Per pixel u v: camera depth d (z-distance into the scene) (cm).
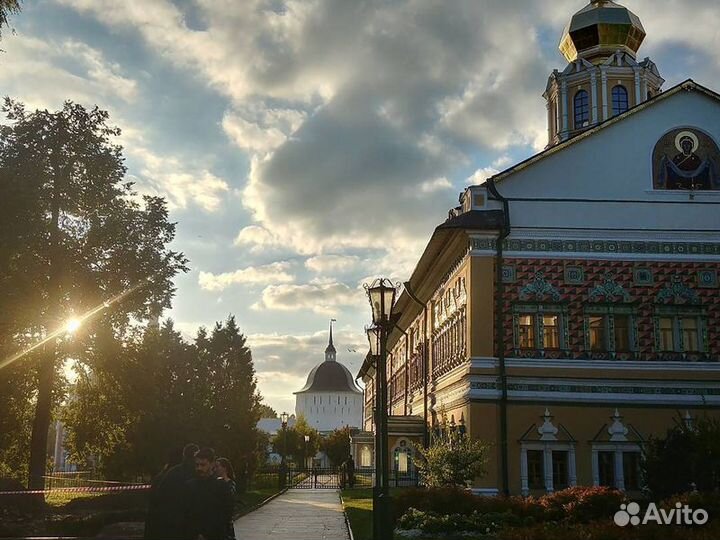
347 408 15125
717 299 3133
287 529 2397
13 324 2947
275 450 9525
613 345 3072
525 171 3203
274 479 5634
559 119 4241
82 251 3153
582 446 3000
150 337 3403
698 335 3109
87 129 3189
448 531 2053
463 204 3294
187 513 1017
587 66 4197
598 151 3231
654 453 2391
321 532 2308
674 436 2350
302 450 9394
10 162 3025
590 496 2109
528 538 1529
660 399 3044
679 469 2270
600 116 4125
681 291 3127
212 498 1024
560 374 3033
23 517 2569
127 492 2672
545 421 3000
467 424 3014
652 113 3272
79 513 2566
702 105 3281
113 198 3262
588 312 3089
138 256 3212
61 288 3103
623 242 3153
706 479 2233
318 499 3922
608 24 4288
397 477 4066
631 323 3097
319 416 15075
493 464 2952
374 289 1781
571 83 4234
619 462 2986
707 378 3069
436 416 3934
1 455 3662
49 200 3064
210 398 3834
